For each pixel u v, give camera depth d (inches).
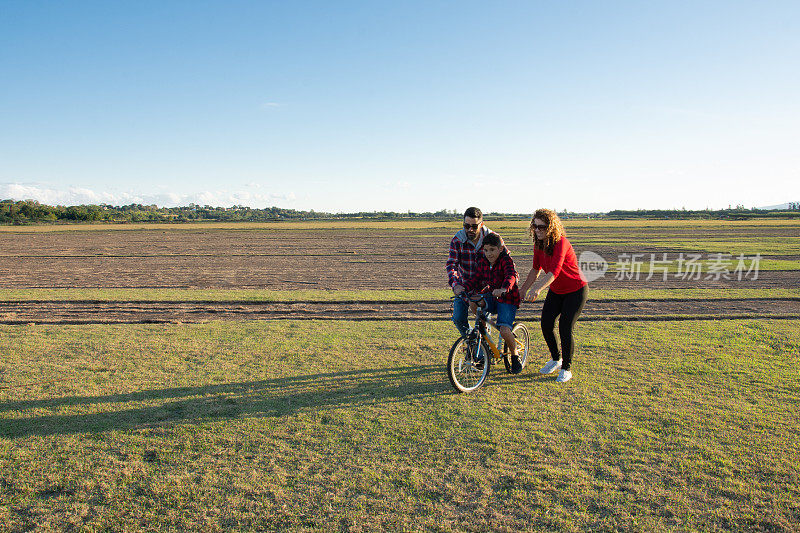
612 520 121.3
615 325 350.0
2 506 129.7
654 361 255.4
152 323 384.8
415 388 218.4
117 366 254.1
